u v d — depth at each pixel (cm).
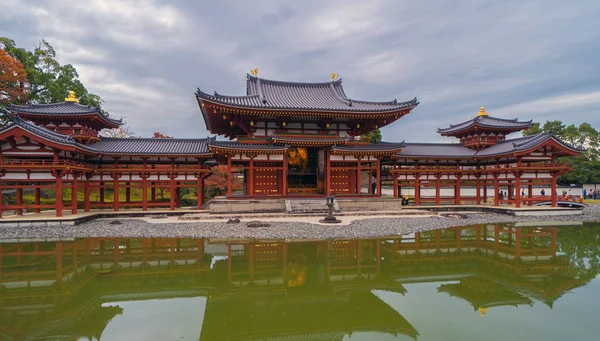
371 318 867
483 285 1150
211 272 1312
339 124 3634
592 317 853
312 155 3531
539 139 3130
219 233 2075
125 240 1939
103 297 1045
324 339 741
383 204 3177
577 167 5294
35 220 2330
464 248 1766
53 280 1226
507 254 1638
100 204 3028
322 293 1073
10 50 4025
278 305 966
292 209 2872
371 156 3328
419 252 1664
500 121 3909
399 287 1126
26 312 923
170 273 1304
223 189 4991
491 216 3045
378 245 1811
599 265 1434
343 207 3097
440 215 2973
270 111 3166
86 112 2933
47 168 2420
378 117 3469
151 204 3064
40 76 4297
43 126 2978
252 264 1427
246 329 801
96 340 734
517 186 3256
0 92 3856
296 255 1580
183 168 3086
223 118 3356
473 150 3819
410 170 3519
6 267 1400
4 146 2423
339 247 1753
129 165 3033
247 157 3136
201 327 810
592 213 3244
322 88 4169
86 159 2988
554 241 1962
